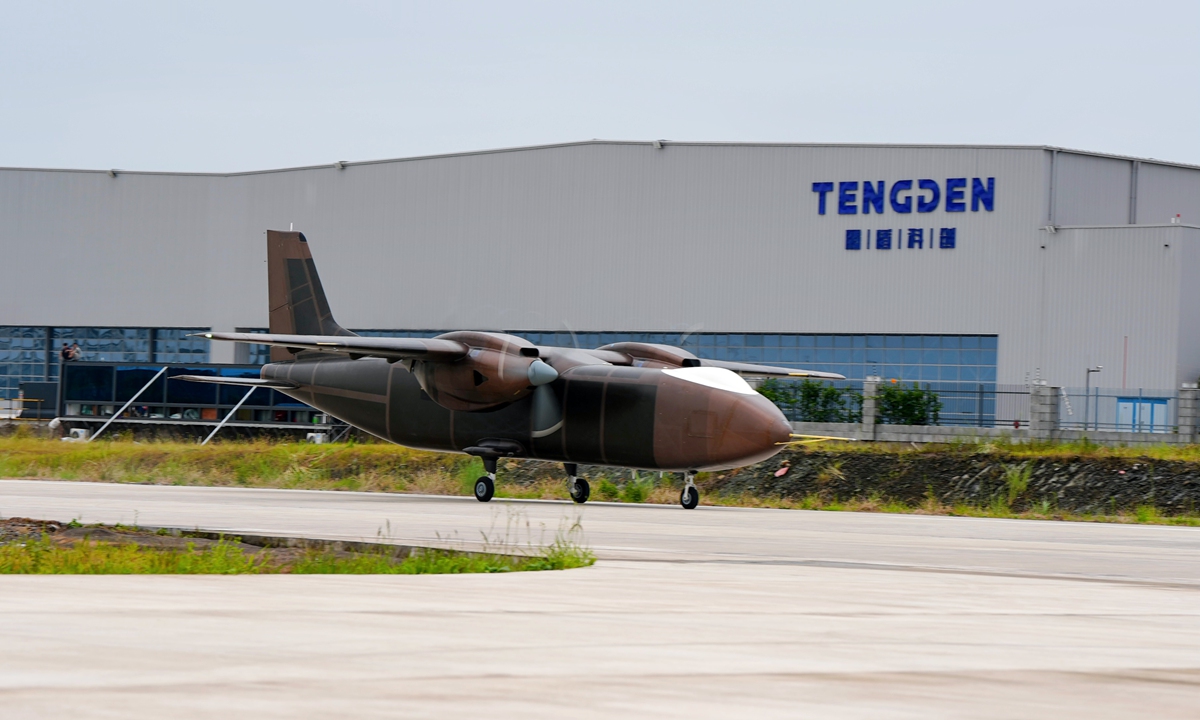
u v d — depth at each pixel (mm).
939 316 91875
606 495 48469
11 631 7699
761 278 97625
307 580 12836
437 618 9156
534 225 105812
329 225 115375
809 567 17516
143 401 88938
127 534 25828
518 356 41875
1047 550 22875
